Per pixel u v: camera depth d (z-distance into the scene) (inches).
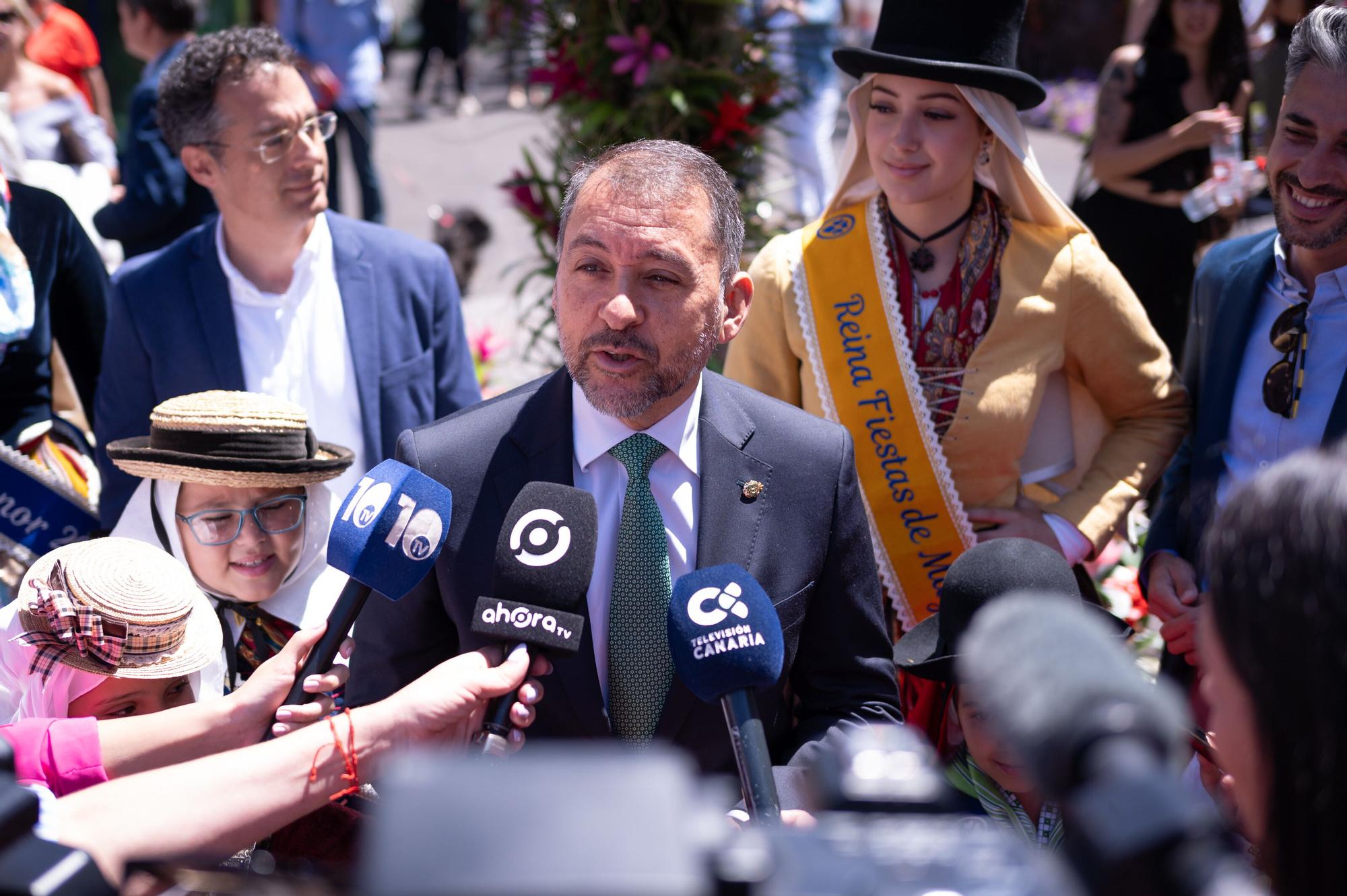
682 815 30.1
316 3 308.0
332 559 77.2
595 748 81.9
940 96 114.8
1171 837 28.0
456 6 527.5
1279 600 40.6
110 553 90.7
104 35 376.5
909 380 117.3
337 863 74.3
